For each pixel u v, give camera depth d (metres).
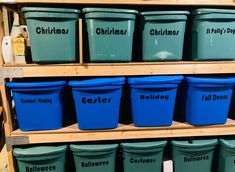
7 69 1.73
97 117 1.85
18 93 1.77
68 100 2.21
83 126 1.86
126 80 1.88
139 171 1.98
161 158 1.98
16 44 1.79
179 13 1.76
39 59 1.73
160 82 1.81
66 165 1.99
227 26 1.83
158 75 1.92
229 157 1.99
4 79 1.77
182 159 1.99
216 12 1.77
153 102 1.88
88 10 1.68
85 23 1.80
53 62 1.75
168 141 2.04
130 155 1.93
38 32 1.69
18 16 2.09
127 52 1.79
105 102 1.83
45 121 1.85
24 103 1.80
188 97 1.95
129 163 1.95
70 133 1.86
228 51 1.88
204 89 1.87
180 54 1.85
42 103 1.82
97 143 1.95
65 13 1.67
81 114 1.84
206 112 1.92
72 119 2.12
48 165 1.87
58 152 1.85
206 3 1.79
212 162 2.09
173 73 1.85
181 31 1.81
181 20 1.79
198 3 1.78
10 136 1.82
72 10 1.68
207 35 1.82
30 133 1.83
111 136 1.89
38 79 2.04
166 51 1.83
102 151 1.87
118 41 1.76
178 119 2.08
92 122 1.86
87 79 1.88
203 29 1.81
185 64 1.85
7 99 1.81
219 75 2.21
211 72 1.88
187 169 2.01
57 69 1.75
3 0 1.66
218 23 1.81
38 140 1.84
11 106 1.90
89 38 1.75
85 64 1.76
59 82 1.80
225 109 1.96
